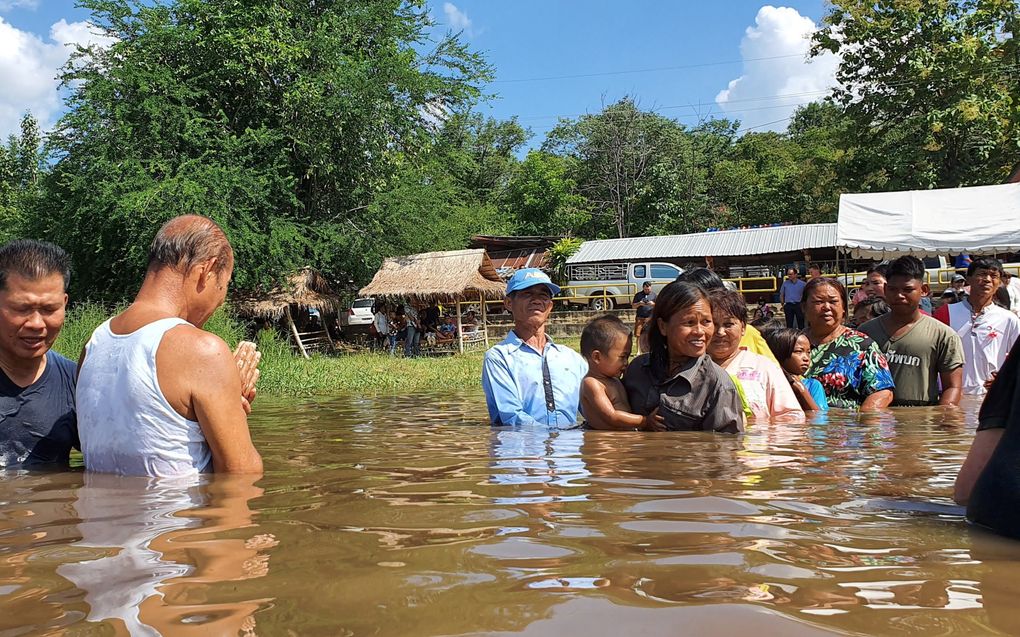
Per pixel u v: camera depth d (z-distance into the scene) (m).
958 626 1.10
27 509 2.08
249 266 19.28
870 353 5.07
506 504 2.04
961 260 18.17
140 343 2.63
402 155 23.20
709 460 2.85
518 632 1.08
